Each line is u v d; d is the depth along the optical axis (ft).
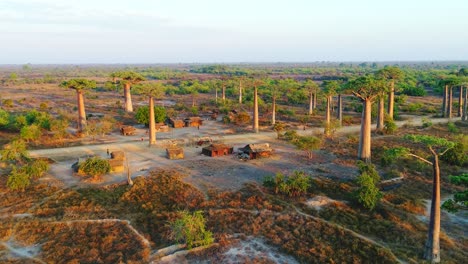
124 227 114.52
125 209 128.16
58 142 229.25
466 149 184.24
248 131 274.57
